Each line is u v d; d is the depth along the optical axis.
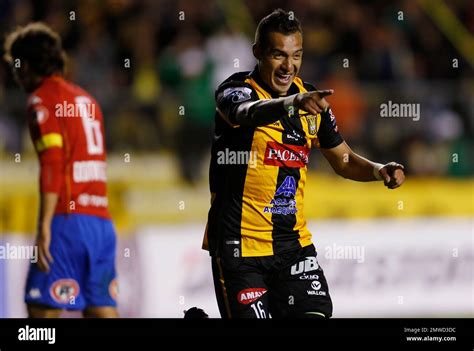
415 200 34.62
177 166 33.19
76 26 39.12
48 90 20.61
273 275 17.83
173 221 32.16
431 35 44.31
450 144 36.38
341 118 35.62
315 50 40.59
